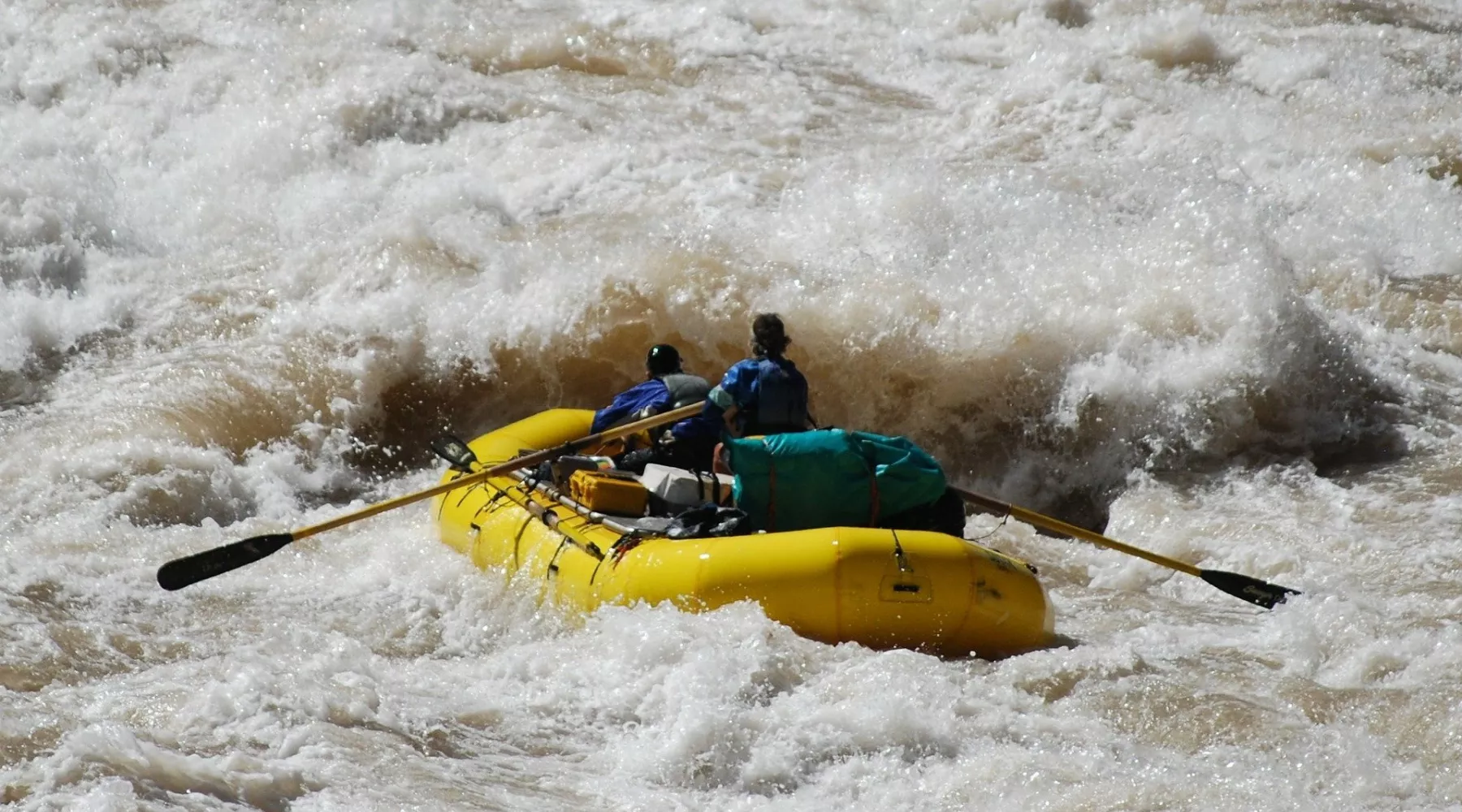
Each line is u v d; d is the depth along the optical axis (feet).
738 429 99.71
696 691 75.00
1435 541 110.11
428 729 71.92
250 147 171.32
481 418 136.05
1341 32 232.12
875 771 68.90
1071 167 171.32
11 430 120.26
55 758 62.08
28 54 184.14
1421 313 148.46
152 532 109.19
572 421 115.85
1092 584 108.27
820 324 135.64
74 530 106.52
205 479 116.88
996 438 133.08
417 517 115.14
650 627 81.10
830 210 152.87
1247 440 130.11
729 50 206.49
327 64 184.34
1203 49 216.74
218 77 182.91
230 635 88.89
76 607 91.09
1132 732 75.20
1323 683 81.76
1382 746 72.49
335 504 122.42
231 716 70.13
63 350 133.49
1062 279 138.82
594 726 74.64
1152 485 125.49
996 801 65.87
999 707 76.33
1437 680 79.82
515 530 96.63
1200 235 139.95
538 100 183.83
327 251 144.97
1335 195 178.09
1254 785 66.90
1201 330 133.80
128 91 180.34
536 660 81.71
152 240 152.87
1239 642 89.76
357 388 132.57
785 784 68.03
